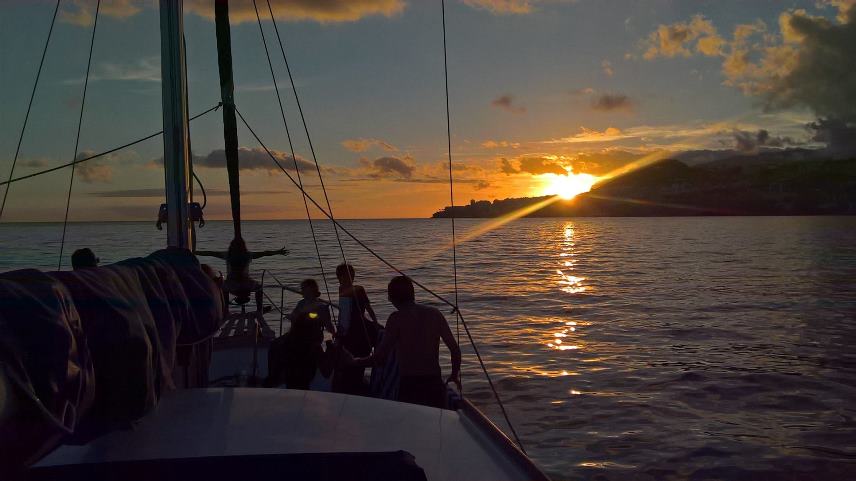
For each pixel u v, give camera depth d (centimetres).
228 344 628
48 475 175
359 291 649
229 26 512
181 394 247
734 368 1430
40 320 140
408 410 242
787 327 2041
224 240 8550
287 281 3400
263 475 187
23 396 127
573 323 2141
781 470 845
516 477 186
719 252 6944
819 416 1077
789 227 18875
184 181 377
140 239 9306
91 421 174
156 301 226
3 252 6456
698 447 927
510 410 1108
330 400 248
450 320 2212
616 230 17438
